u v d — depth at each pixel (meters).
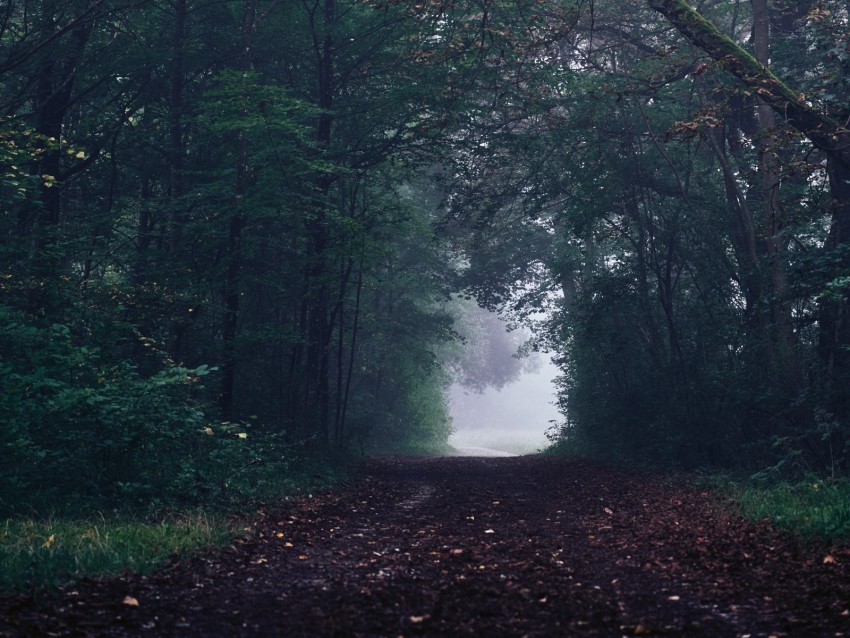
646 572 7.55
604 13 23.72
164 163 22.47
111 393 11.64
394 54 22.47
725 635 5.38
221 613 5.93
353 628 5.53
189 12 21.25
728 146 23.48
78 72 21.77
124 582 6.64
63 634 5.08
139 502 10.91
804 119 15.00
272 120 17.12
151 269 18.52
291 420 21.14
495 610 6.01
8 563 6.74
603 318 25.41
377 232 24.53
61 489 10.77
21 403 10.84
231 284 18.42
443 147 23.98
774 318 17.80
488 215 29.41
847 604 5.79
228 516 10.93
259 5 21.97
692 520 11.10
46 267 14.52
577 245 31.88
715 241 21.22
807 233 18.64
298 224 20.59
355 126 23.47
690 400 20.50
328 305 26.80
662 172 23.64
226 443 14.16
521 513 12.73
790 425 16.83
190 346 20.36
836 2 18.06
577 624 5.62
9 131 14.46
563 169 25.98
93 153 21.69
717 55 15.52
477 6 22.09
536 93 22.55
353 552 8.88
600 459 25.52
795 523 9.59
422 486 17.98
